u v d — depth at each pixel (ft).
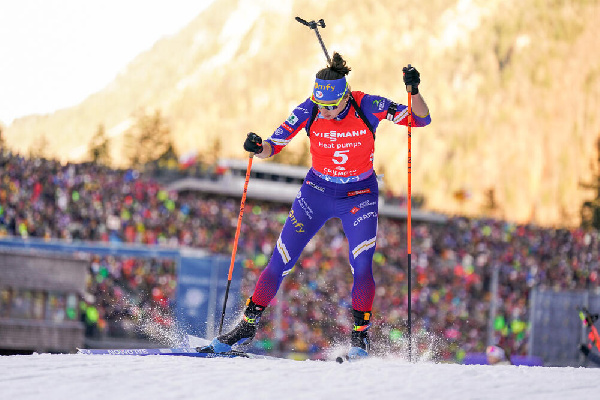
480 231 511.81
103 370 36.76
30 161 385.29
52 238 362.12
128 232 382.83
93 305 281.74
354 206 46.47
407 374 36.73
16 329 226.58
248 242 413.18
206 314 192.24
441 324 351.46
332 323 318.45
